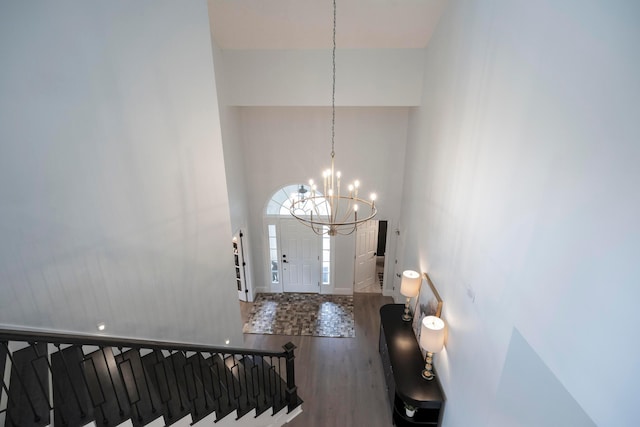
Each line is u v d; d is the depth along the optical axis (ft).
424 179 13.58
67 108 7.04
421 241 13.71
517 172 6.05
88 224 7.87
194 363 10.66
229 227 11.39
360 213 19.57
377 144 18.21
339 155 18.47
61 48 6.77
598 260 4.04
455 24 10.12
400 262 18.67
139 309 9.31
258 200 19.53
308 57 14.93
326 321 18.51
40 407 6.55
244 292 20.39
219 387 9.68
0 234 6.69
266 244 20.47
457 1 9.94
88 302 8.23
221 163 10.50
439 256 11.02
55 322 7.75
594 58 4.13
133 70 8.00
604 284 3.94
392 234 19.97
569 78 4.62
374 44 14.34
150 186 8.87
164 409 8.05
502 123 6.70
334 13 11.57
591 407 4.16
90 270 8.11
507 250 6.35
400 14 12.23
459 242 9.08
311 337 17.13
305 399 13.23
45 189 7.06
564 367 4.66
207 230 10.65
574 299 4.46
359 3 11.73
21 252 7.01
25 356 7.54
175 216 9.64
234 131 16.47
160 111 8.71
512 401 5.98
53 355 8.02
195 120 9.54
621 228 3.68
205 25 9.21
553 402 4.88
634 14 3.51
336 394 13.48
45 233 7.25
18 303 7.16
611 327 3.83
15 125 6.45
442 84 11.43
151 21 8.15
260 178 19.03
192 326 10.92
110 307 8.66
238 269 19.86
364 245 21.02
